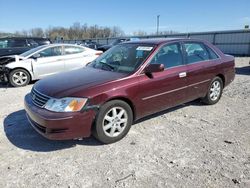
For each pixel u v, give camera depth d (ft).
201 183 9.25
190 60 15.99
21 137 13.25
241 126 14.47
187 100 16.08
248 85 25.66
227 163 10.57
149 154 11.40
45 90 12.02
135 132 13.73
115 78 12.49
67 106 11.02
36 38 44.62
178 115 16.35
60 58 28.53
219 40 95.55
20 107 18.60
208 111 17.15
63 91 11.49
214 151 11.59
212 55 17.92
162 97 14.16
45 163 10.73
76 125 11.14
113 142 12.51
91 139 12.93
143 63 13.41
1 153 11.57
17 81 27.07
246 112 16.90
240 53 89.15
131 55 14.49
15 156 11.31
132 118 13.12
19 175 9.86
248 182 9.29
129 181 9.43
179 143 12.42
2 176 9.80
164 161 10.80
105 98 11.68
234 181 9.34
